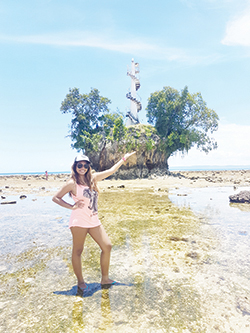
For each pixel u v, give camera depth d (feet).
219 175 118.11
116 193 42.88
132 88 154.92
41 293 8.50
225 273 9.97
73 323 6.69
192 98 118.32
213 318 6.88
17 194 44.70
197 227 17.81
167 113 117.08
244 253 12.34
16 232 17.10
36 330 6.40
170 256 12.03
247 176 102.83
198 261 11.34
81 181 8.80
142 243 14.15
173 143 119.55
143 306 7.54
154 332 6.26
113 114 118.52
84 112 119.03
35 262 11.55
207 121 119.55
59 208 27.48
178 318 6.89
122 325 6.58
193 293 8.34
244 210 24.68
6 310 7.42
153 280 9.39
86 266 10.94
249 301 7.82
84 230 8.75
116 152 104.27
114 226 18.19
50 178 111.24
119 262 11.32
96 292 8.50
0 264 11.34
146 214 22.67
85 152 116.78
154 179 91.50
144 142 106.01
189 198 34.73
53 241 14.89
